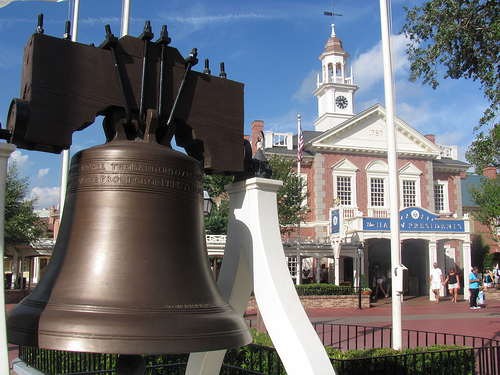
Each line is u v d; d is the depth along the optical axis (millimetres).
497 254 42906
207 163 3191
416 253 33750
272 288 3105
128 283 2463
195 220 2898
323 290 24297
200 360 3848
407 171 36406
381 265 34281
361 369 6430
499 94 10180
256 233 3293
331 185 34344
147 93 2910
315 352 2891
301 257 29031
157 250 2621
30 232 27469
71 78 2643
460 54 10227
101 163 2689
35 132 2480
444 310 22172
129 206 2643
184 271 2684
